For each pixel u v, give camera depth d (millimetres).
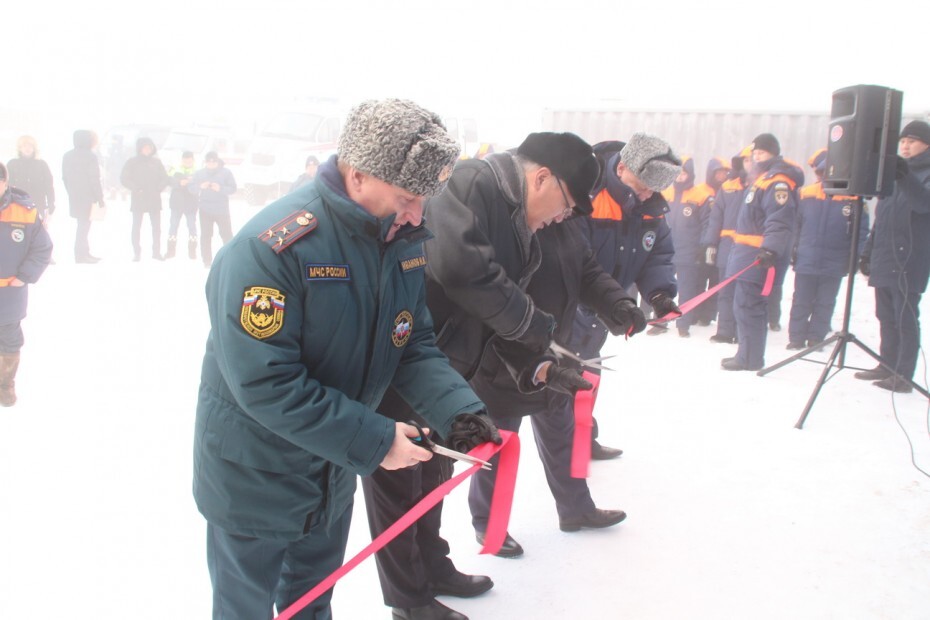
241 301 1307
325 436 1353
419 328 1693
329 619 1821
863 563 2674
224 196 9594
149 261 9688
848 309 4273
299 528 1545
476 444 1552
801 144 9484
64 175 9016
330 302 1387
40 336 5613
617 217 2684
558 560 2658
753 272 5219
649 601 2408
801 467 3557
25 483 3109
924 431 4113
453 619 2193
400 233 1470
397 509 2070
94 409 4059
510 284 1993
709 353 5945
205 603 2301
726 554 2721
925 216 4648
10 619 2180
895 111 3998
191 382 4602
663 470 3488
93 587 2365
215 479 1485
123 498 3010
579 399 2041
